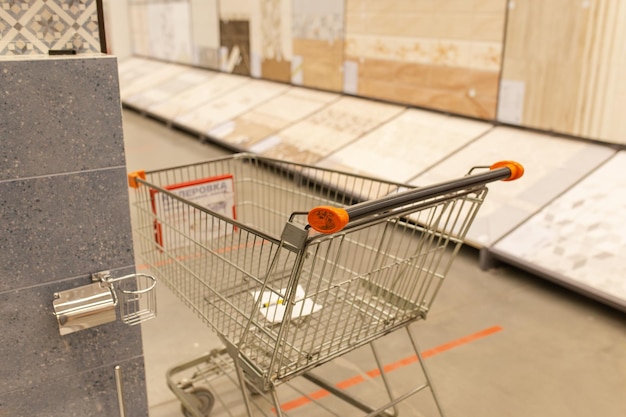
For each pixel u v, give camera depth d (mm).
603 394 2568
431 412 2451
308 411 2441
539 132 4539
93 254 1838
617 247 3328
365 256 3143
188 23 10141
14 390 1834
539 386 2625
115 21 12812
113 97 1731
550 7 4262
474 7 4844
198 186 2359
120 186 1821
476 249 4156
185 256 2309
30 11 1748
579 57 4148
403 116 5621
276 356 1729
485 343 2982
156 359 2803
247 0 8211
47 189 1710
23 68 1588
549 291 3537
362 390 2602
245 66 8672
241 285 1990
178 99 8812
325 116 6281
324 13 6699
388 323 1965
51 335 1842
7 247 1699
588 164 4004
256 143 6227
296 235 1479
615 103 3992
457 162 4555
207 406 2393
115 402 2037
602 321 3193
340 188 4348
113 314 1763
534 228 3693
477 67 4953
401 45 5695
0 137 1604
